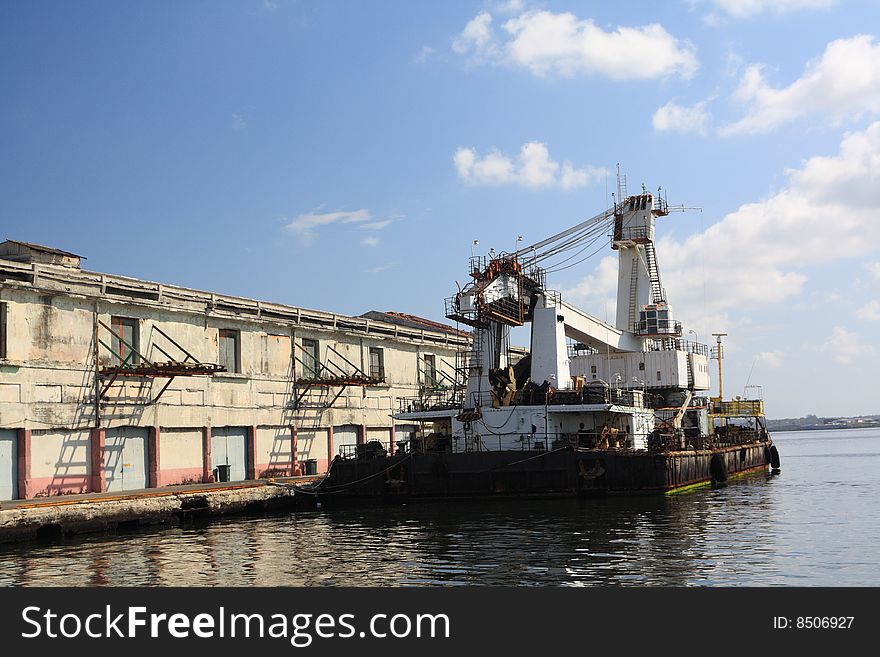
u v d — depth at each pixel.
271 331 49.25
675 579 21.12
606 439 38.03
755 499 39.38
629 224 49.59
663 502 36.41
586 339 45.19
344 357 54.59
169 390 42.41
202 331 44.81
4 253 38.84
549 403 38.69
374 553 26.00
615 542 26.44
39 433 36.53
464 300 38.03
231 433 46.41
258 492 38.81
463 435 39.69
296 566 24.20
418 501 38.06
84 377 38.50
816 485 48.84
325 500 39.75
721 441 54.75
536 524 30.72
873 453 104.88
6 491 35.06
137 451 40.88
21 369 35.88
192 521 35.78
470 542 27.30
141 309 41.50
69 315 38.12
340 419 53.75
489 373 39.22
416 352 61.75
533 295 41.56
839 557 23.80
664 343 50.69
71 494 36.75
